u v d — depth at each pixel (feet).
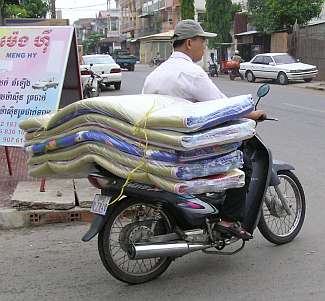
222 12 124.16
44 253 16.28
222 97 14.43
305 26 99.30
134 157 12.73
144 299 13.04
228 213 14.37
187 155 12.55
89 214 19.26
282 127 40.55
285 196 16.76
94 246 16.83
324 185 23.70
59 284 13.99
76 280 14.24
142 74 125.39
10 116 22.04
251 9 116.16
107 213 13.20
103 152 13.11
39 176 15.17
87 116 13.30
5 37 22.58
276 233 16.78
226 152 13.34
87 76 59.06
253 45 120.06
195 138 12.29
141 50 252.01
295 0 101.71
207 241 14.15
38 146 14.56
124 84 89.35
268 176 15.08
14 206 19.07
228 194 14.35
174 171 12.43
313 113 48.60
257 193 15.10
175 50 14.80
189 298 13.05
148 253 13.21
